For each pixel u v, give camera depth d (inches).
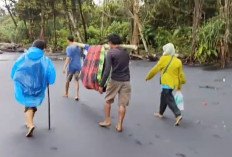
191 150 184.9
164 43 845.8
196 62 672.4
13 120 241.6
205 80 442.6
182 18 883.4
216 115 257.4
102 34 987.3
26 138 202.5
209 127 226.5
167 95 233.1
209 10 837.2
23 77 200.2
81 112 264.8
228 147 189.6
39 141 197.5
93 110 271.6
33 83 201.0
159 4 855.7
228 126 228.8
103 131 216.8
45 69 204.4
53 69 209.0
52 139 201.0
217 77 471.8
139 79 448.8
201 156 176.9
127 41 880.9
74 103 295.9
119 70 210.2
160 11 885.8
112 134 211.0
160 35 854.5
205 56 651.5
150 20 907.4
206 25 679.7
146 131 217.3
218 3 687.1
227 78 460.8
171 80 230.4
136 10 765.9
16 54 990.4
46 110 269.7
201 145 192.5
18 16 1472.7
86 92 346.6
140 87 382.9
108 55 208.2
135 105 290.0
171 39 802.2
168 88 231.3
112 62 209.0
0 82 416.5
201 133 213.8
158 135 209.5
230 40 630.5
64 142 196.1
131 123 235.0
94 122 237.0
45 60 206.4
